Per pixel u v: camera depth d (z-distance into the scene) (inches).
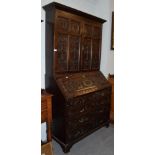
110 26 133.2
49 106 79.0
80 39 97.3
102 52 129.5
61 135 86.3
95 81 104.1
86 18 98.9
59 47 87.0
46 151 72.7
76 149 88.0
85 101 91.5
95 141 96.2
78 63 98.7
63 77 89.9
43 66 93.6
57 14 82.8
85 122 93.7
